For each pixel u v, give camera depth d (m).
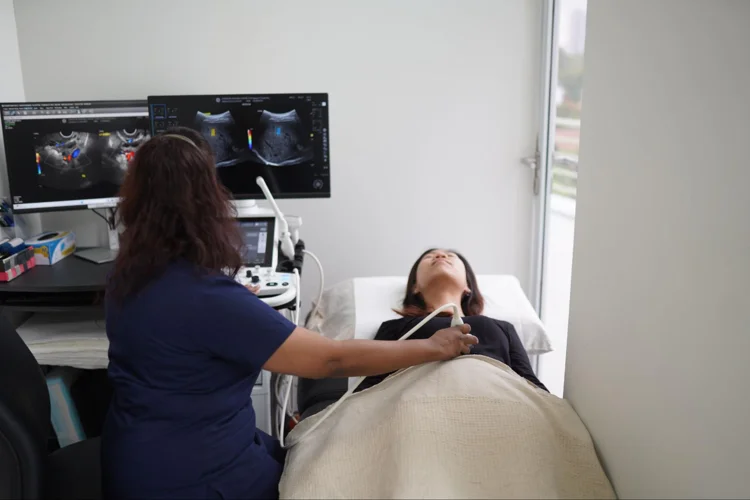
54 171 2.21
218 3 2.46
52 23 2.41
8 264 2.01
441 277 2.07
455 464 1.29
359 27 2.52
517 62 2.60
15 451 1.33
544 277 2.76
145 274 1.25
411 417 1.36
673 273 1.10
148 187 1.28
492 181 2.69
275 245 2.05
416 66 2.57
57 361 2.05
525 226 2.74
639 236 1.21
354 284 2.34
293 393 2.47
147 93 2.49
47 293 2.05
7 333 1.42
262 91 2.54
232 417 1.33
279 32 2.50
